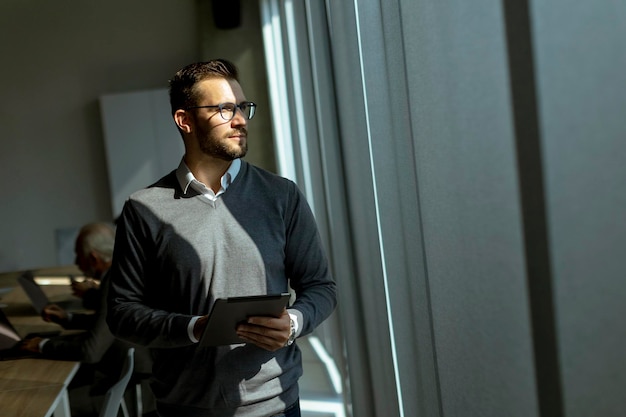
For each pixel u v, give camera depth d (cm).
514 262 130
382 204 239
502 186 132
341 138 304
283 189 206
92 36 898
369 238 274
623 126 91
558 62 103
